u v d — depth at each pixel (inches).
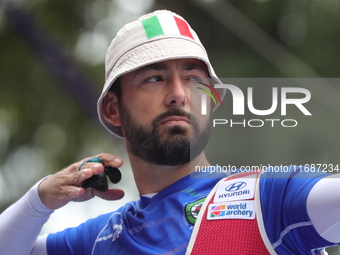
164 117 183.8
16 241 198.1
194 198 176.1
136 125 186.5
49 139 523.2
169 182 188.5
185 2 512.7
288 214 156.3
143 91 186.5
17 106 532.4
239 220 161.5
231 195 167.6
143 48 187.5
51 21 521.3
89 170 183.6
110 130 208.1
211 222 164.7
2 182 514.6
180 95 182.7
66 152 513.0
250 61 489.1
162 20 191.9
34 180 514.6
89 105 496.4
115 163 189.6
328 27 503.5
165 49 185.3
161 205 180.1
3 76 534.6
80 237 198.8
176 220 172.2
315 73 490.0
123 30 195.8
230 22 488.4
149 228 176.4
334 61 495.5
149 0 525.7
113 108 203.6
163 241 170.6
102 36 533.3
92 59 521.0
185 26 193.2
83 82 496.4
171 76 186.1
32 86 531.2
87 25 533.6
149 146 184.7
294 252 157.8
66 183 188.1
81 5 535.8
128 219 185.3
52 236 205.5
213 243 161.0
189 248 163.3
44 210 195.0
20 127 530.6
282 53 480.7
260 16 506.6
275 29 506.6
